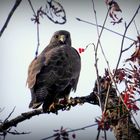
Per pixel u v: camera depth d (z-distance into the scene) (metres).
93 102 11.04
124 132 9.28
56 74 12.67
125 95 7.88
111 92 10.10
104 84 8.41
